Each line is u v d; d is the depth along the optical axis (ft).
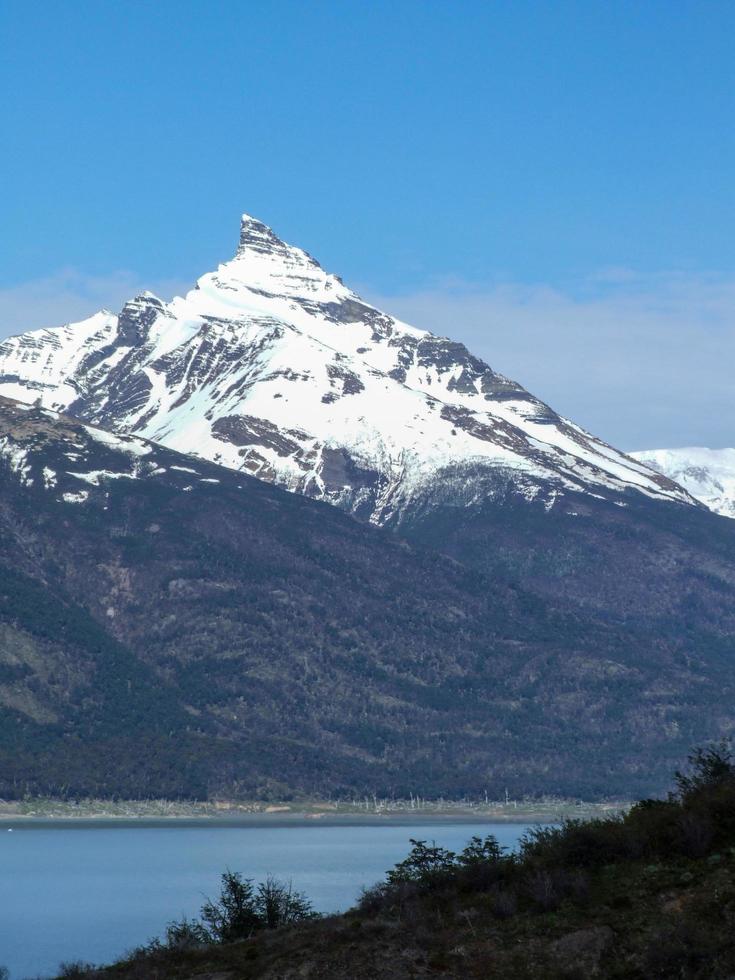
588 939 166.40
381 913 189.06
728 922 162.20
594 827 192.44
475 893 188.24
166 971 188.44
